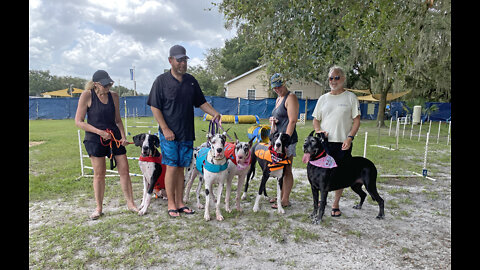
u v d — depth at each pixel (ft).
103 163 13.98
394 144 40.52
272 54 14.98
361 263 10.50
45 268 9.91
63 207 15.46
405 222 14.21
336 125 13.79
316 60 14.39
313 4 12.70
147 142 14.48
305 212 15.37
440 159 30.04
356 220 14.39
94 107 13.60
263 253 11.12
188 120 14.56
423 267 10.26
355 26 14.55
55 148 32.86
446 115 87.25
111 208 15.44
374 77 72.08
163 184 15.62
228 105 85.87
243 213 15.14
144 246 11.27
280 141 14.02
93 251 10.87
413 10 15.42
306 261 10.60
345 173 13.85
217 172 13.75
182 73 14.23
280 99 15.52
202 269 10.01
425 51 43.70
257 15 14.37
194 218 14.40
